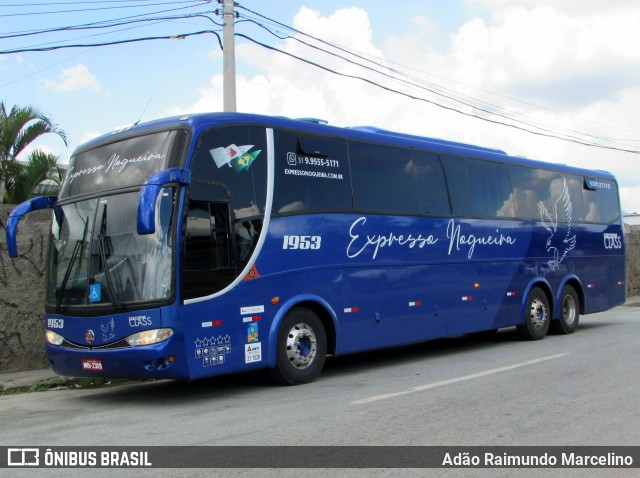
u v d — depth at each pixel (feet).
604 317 66.23
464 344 46.91
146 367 25.79
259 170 29.86
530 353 39.88
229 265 28.04
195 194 27.17
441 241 39.19
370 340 34.37
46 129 48.37
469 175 42.11
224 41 45.34
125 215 27.35
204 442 20.76
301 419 23.56
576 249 51.80
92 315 27.20
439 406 25.18
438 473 17.48
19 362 37.06
